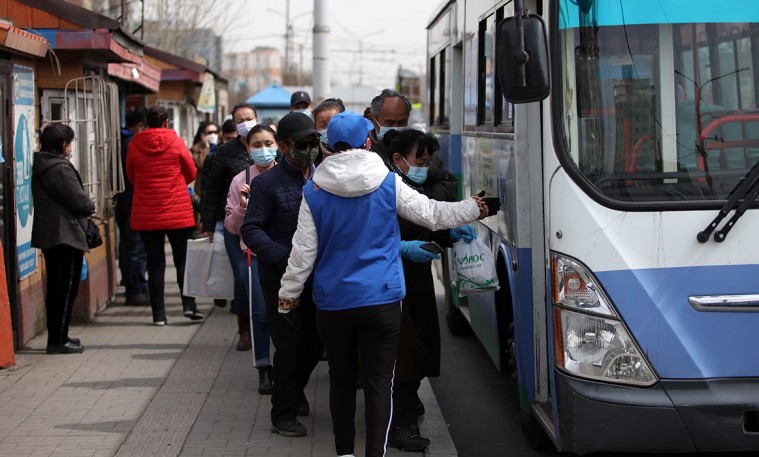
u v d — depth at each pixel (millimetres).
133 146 9734
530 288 5488
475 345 9391
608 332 4738
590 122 4938
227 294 8531
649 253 4754
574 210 4859
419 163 5754
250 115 8281
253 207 5973
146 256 10844
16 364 8062
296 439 6102
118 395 7141
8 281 8305
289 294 5145
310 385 7395
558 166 4949
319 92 14305
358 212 5020
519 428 6785
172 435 6180
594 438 4773
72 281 8359
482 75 7320
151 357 8391
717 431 4660
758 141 4867
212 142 13258
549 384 5305
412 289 5926
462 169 8781
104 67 10781
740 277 4715
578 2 5012
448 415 7141
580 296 4805
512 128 5754
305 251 5070
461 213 5094
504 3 6277
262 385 7184
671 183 4844
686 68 4922
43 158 8031
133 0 21719
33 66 8852
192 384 7469
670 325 4695
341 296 5023
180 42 30688
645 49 4953
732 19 4941
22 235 8492
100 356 8414
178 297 11727
